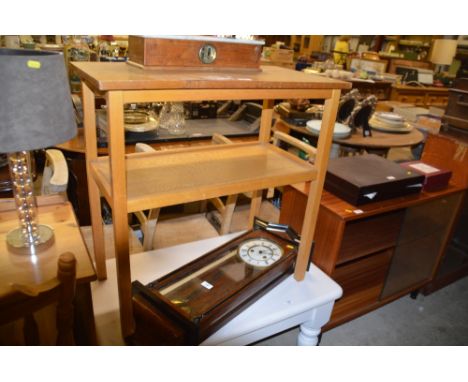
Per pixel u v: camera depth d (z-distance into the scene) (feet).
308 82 3.28
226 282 4.04
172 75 2.84
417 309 6.87
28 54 2.92
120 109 2.56
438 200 5.80
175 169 3.71
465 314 6.84
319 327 4.84
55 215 3.82
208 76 2.96
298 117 7.95
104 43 9.30
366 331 6.26
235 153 4.31
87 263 3.16
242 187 3.48
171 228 6.12
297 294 4.49
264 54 13.37
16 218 3.72
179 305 3.65
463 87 6.08
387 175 5.22
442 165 6.27
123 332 3.41
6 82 2.41
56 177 4.11
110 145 2.63
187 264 4.24
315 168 3.92
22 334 3.17
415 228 5.79
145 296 3.51
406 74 16.44
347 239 5.21
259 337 4.23
